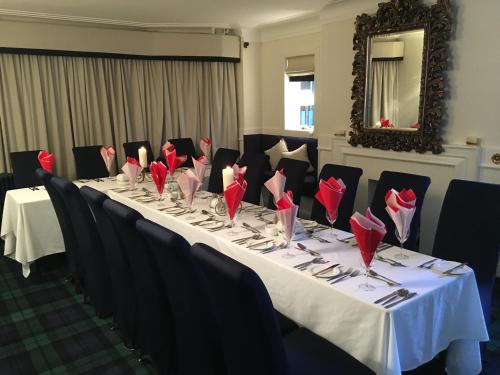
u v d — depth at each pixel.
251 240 2.27
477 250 2.23
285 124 5.99
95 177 4.71
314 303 1.77
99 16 4.94
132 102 5.60
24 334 2.68
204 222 2.62
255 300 1.26
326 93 4.68
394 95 3.87
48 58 4.93
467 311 1.83
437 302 1.68
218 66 5.95
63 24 4.98
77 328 2.73
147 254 1.83
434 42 3.46
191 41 5.67
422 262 1.93
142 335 2.26
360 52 4.10
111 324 2.77
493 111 3.26
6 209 3.58
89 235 2.57
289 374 1.39
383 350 1.51
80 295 3.20
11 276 3.57
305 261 1.97
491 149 3.29
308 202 5.10
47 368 2.34
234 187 2.41
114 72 5.40
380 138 4.05
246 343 1.39
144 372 2.29
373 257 1.91
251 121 6.29
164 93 5.77
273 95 6.09
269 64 6.05
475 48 3.29
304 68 5.51
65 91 5.08
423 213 3.81
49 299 3.14
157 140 5.82
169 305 1.92
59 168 5.16
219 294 1.40
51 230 3.42
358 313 1.59
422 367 2.18
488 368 2.22
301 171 3.22
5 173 4.80
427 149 3.66
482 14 3.21
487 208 2.23
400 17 3.68
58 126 5.11
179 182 2.86
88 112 5.26
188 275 1.57
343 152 4.50
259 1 4.33
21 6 4.35
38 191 3.67
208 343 1.64
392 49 3.82
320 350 1.68
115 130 5.50
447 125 3.56
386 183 2.81
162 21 5.36
